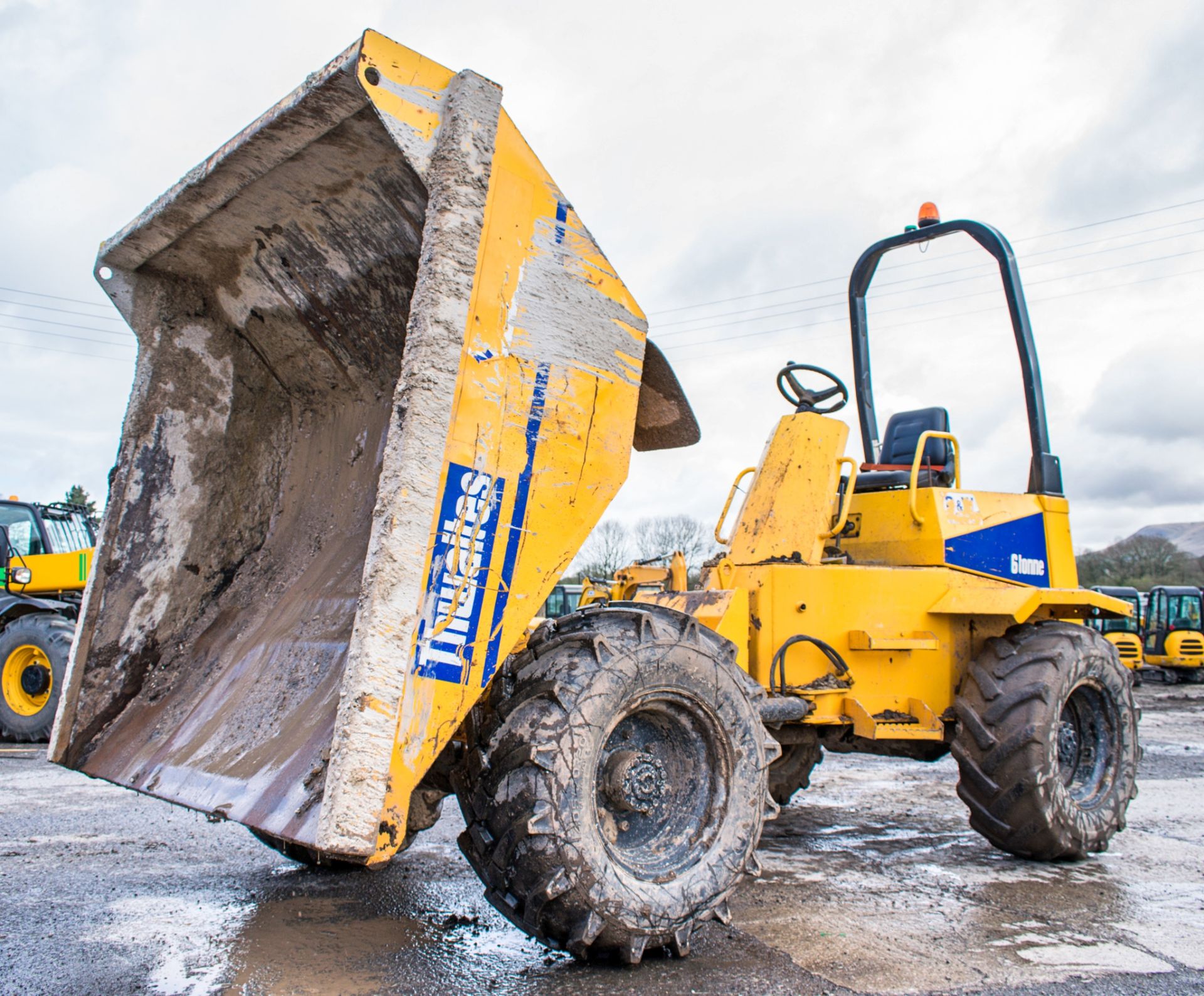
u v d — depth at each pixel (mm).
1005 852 4094
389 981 2357
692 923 2520
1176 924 3027
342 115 2449
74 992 2238
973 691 4098
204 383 3426
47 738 7406
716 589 3941
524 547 2406
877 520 4453
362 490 3146
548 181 2549
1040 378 4711
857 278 5199
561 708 2355
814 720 3768
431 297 2260
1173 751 7660
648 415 3285
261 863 3578
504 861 2305
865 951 2701
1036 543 4582
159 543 3303
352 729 2037
